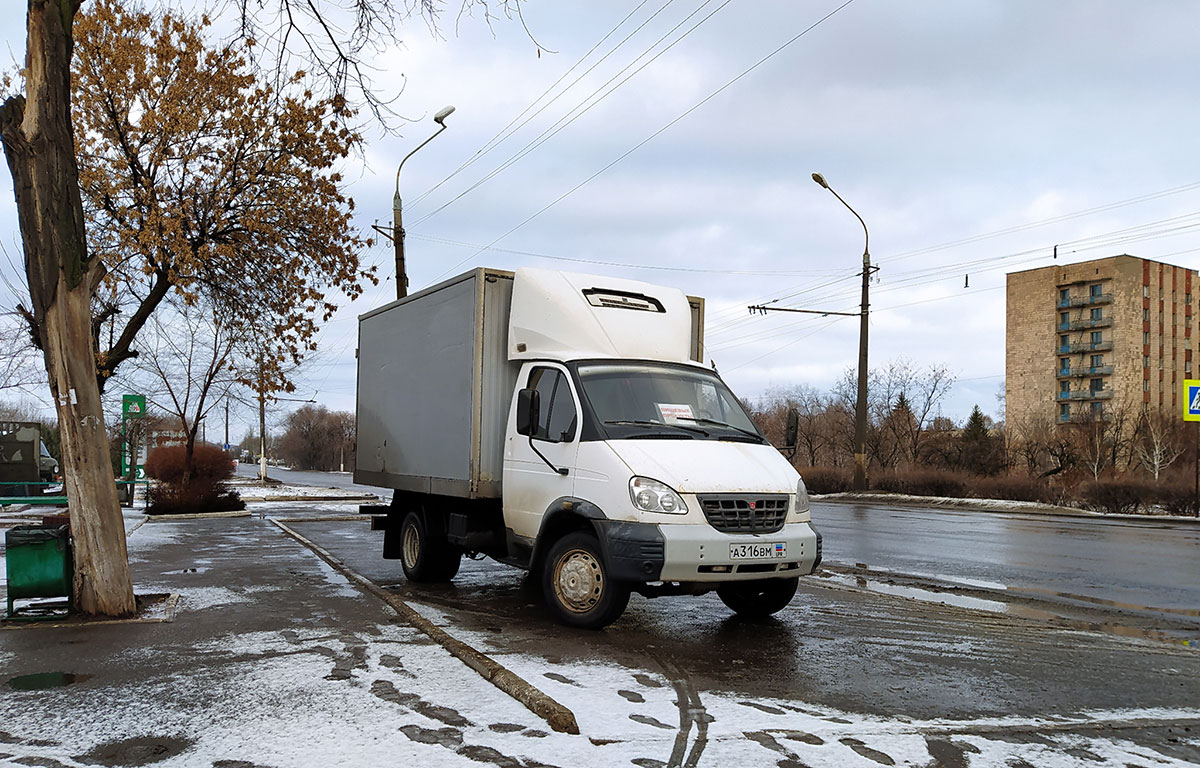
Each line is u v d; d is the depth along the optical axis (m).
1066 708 5.43
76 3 7.93
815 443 69.19
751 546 7.16
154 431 33.09
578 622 7.59
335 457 108.56
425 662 6.22
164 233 13.80
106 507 8.02
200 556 13.11
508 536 8.78
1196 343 92.00
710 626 7.99
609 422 7.79
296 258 15.30
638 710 5.15
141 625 7.60
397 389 11.05
